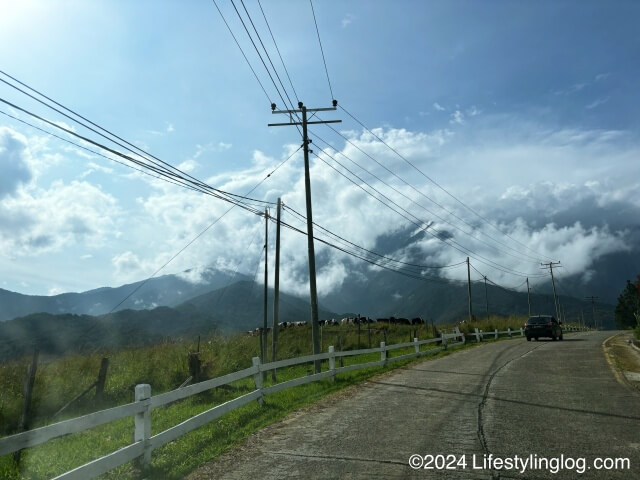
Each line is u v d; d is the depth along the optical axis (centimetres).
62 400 1280
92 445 920
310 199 2127
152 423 1037
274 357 2038
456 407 1076
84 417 573
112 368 1633
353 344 3195
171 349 1978
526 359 2100
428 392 1290
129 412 660
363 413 1035
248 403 1173
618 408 1046
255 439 844
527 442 788
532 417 968
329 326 4328
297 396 1285
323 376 1502
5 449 464
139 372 1578
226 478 645
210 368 1636
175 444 830
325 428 908
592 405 1080
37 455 837
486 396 1207
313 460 711
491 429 873
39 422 1134
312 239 2080
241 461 718
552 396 1196
